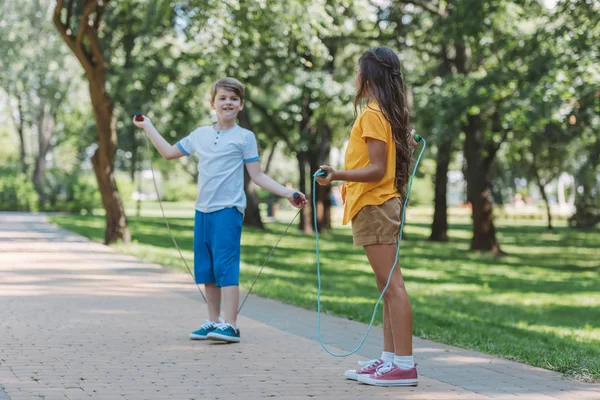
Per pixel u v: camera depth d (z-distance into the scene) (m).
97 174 22.70
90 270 14.88
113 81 27.02
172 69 28.22
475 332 9.54
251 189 41.62
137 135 39.25
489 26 27.34
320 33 21.88
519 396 5.53
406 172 5.91
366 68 5.87
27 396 5.20
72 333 7.82
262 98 36.81
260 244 32.28
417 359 7.02
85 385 5.57
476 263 29.50
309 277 19.62
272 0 20.05
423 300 16.52
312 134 39.44
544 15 26.52
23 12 53.34
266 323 8.93
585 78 25.23
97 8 21.72
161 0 22.08
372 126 5.73
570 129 31.09
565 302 17.91
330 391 5.55
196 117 31.98
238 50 23.20
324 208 44.16
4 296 10.70
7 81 54.72
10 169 54.94
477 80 28.94
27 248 20.61
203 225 7.66
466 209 90.88
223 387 5.61
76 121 61.62
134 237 29.09
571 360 6.97
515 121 28.11
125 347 7.12
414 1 31.62
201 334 7.63
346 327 8.85
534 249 39.25
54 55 54.12
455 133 30.64
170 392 5.41
